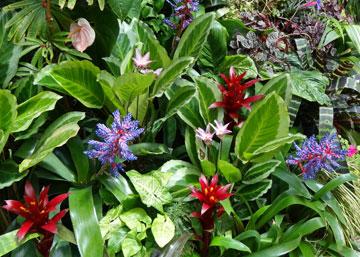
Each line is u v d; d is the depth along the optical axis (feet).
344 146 3.68
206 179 2.82
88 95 3.00
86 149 2.99
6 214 2.90
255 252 2.74
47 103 2.66
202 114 3.15
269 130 2.93
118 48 3.38
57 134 2.56
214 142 3.18
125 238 2.63
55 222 2.44
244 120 3.24
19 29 3.07
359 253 2.97
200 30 3.23
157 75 3.05
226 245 2.68
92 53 3.53
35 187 2.84
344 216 3.15
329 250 2.94
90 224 2.55
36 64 3.28
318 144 3.13
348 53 4.49
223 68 3.75
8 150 2.91
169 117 3.21
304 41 4.02
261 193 2.98
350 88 4.01
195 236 2.79
